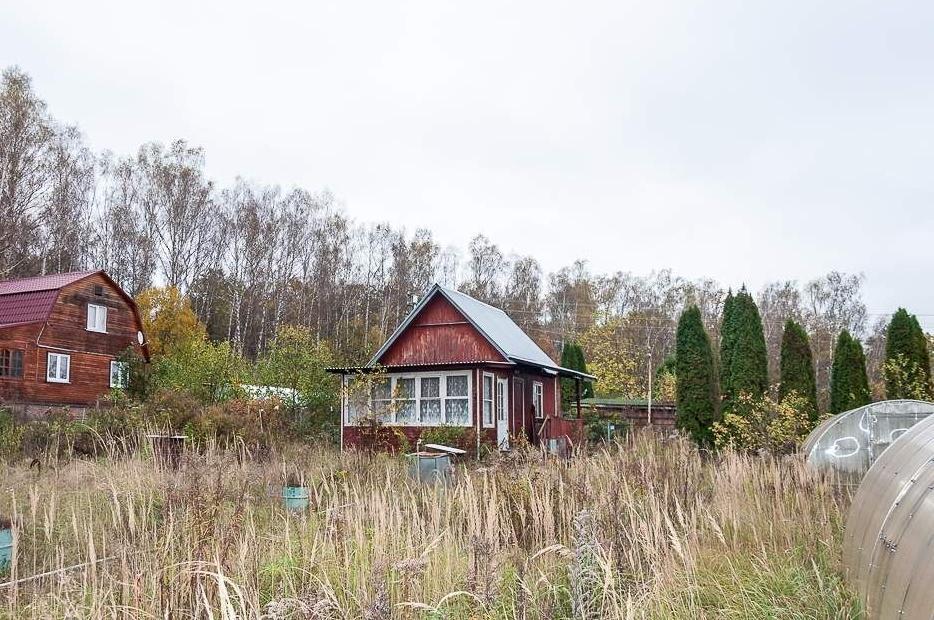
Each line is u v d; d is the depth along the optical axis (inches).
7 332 989.8
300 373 908.6
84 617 210.8
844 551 263.4
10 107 1382.9
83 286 1115.3
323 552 253.6
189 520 251.3
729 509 311.1
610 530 281.3
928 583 154.1
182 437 501.4
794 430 622.8
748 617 214.4
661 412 1218.6
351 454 605.6
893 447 270.8
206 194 1990.7
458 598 232.2
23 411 780.0
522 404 943.0
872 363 2225.6
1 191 1364.4
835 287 2608.3
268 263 2032.5
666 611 220.5
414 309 933.2
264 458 545.6
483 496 326.6
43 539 308.3
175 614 208.4
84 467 445.4
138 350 1141.1
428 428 802.2
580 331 2449.6
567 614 231.5
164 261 1946.4
